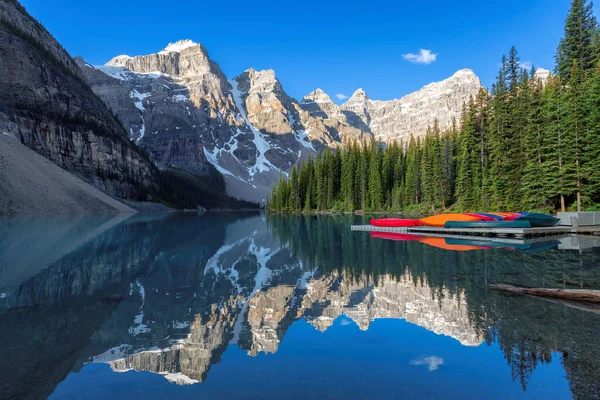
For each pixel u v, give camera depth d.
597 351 5.55
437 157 62.94
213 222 55.44
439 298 8.95
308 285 10.87
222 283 11.22
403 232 30.36
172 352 5.78
